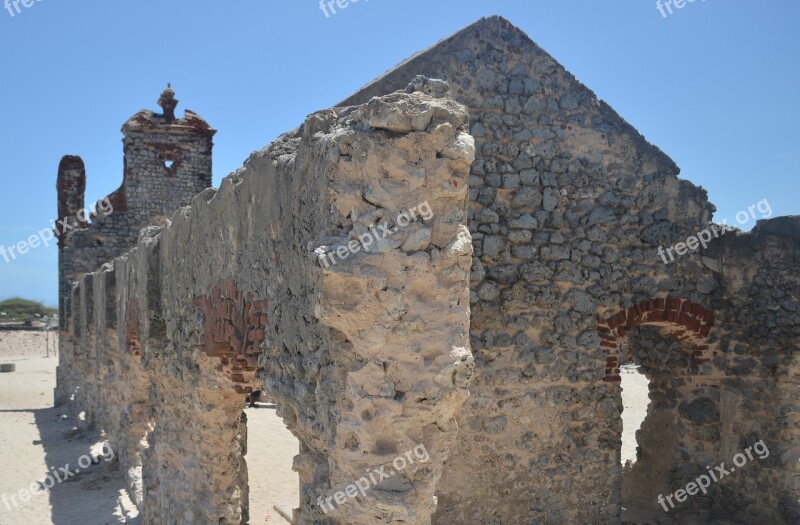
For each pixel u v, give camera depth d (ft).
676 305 27.25
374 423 13.30
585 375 25.76
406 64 23.91
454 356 13.60
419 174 13.57
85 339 67.82
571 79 26.11
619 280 26.40
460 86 24.66
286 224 16.94
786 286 26.35
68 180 84.99
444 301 13.76
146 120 76.79
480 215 24.70
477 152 24.79
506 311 24.90
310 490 15.92
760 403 26.94
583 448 25.71
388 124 13.58
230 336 21.90
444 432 14.03
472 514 24.26
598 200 26.25
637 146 26.84
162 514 32.12
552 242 25.52
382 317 13.33
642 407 60.39
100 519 39.78
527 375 25.03
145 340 34.73
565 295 25.68
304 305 15.65
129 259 43.60
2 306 218.18
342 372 13.84
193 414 27.61
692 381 29.35
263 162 18.98
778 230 26.66
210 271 24.48
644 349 31.50
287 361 16.88
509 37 25.44
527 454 24.97
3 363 120.47
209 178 78.89
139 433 45.80
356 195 13.51
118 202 76.89
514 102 25.31
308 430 15.58
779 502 26.20
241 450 28.94
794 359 25.88
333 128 15.10
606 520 25.79
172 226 30.73
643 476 31.81
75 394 77.20
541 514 25.04
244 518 28.48
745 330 27.35
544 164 25.57
